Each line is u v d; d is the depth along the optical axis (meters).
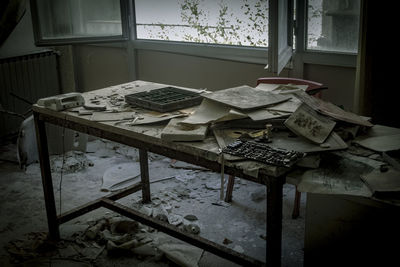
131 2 4.40
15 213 3.09
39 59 4.74
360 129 1.96
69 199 3.26
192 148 1.81
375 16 2.66
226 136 1.91
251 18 3.60
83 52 5.07
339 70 3.20
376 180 1.49
